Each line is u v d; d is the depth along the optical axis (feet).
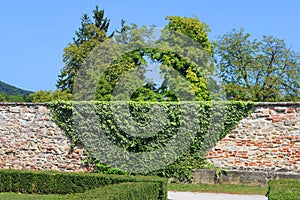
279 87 88.99
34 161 52.34
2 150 53.47
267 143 47.44
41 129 52.31
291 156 46.75
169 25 78.64
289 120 46.98
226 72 91.91
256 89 88.02
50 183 43.70
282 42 90.43
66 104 51.26
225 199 40.57
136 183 33.65
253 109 48.03
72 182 43.09
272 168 47.19
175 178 48.65
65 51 94.27
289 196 26.20
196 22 79.51
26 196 41.60
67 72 95.50
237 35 92.63
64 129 51.44
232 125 48.32
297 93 88.69
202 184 47.44
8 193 43.78
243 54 91.40
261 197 41.32
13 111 53.42
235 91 88.38
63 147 51.49
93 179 42.34
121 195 27.43
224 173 46.98
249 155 47.83
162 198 37.01
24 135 52.85
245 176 46.14
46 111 52.24
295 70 88.99
